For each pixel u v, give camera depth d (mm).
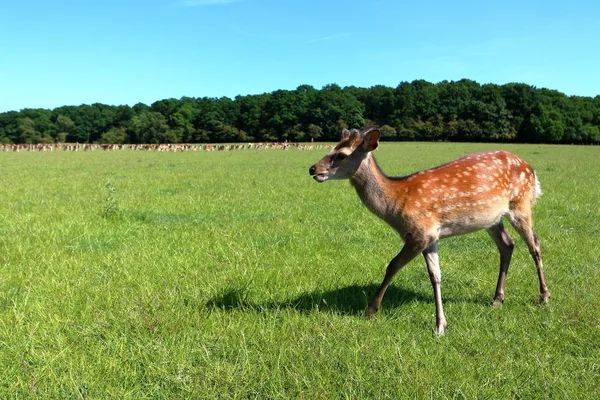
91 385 3402
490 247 7453
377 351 3857
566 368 3670
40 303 4852
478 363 3723
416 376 3432
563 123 86125
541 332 4328
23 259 6473
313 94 106188
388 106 103375
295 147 66500
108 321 4441
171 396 3322
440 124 93750
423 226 4629
